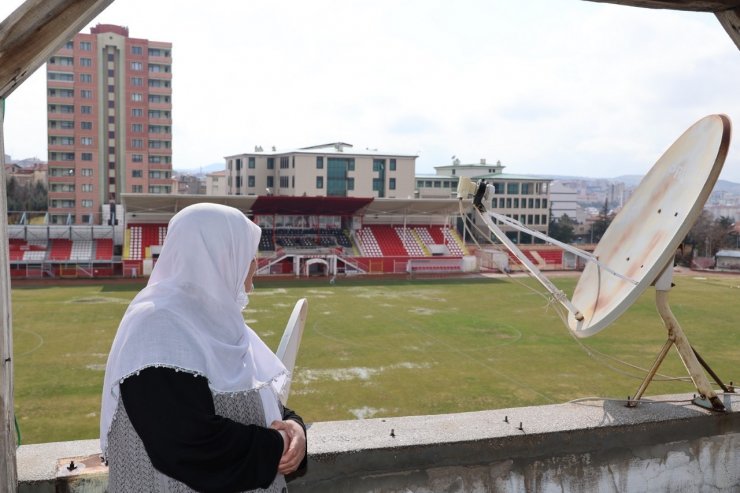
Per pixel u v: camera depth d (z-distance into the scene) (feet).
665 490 9.86
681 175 10.79
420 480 8.57
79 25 6.73
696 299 97.35
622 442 9.55
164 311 4.62
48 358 54.90
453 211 145.48
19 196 251.80
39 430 36.88
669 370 53.26
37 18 6.22
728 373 52.95
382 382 48.78
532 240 240.94
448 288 110.01
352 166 199.72
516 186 239.09
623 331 70.90
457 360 56.54
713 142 9.96
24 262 118.21
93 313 78.33
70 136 213.46
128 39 214.90
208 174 310.04
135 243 125.80
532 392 46.60
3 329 6.74
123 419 4.51
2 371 6.75
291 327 7.68
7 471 6.83
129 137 218.18
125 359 4.34
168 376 4.29
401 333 68.69
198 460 4.20
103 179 218.18
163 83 220.43
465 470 8.77
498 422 9.43
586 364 55.31
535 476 9.12
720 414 10.05
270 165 214.69
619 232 12.27
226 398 4.80
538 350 60.90
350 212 144.05
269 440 4.61
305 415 40.73
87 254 128.06
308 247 138.92
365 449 8.34
